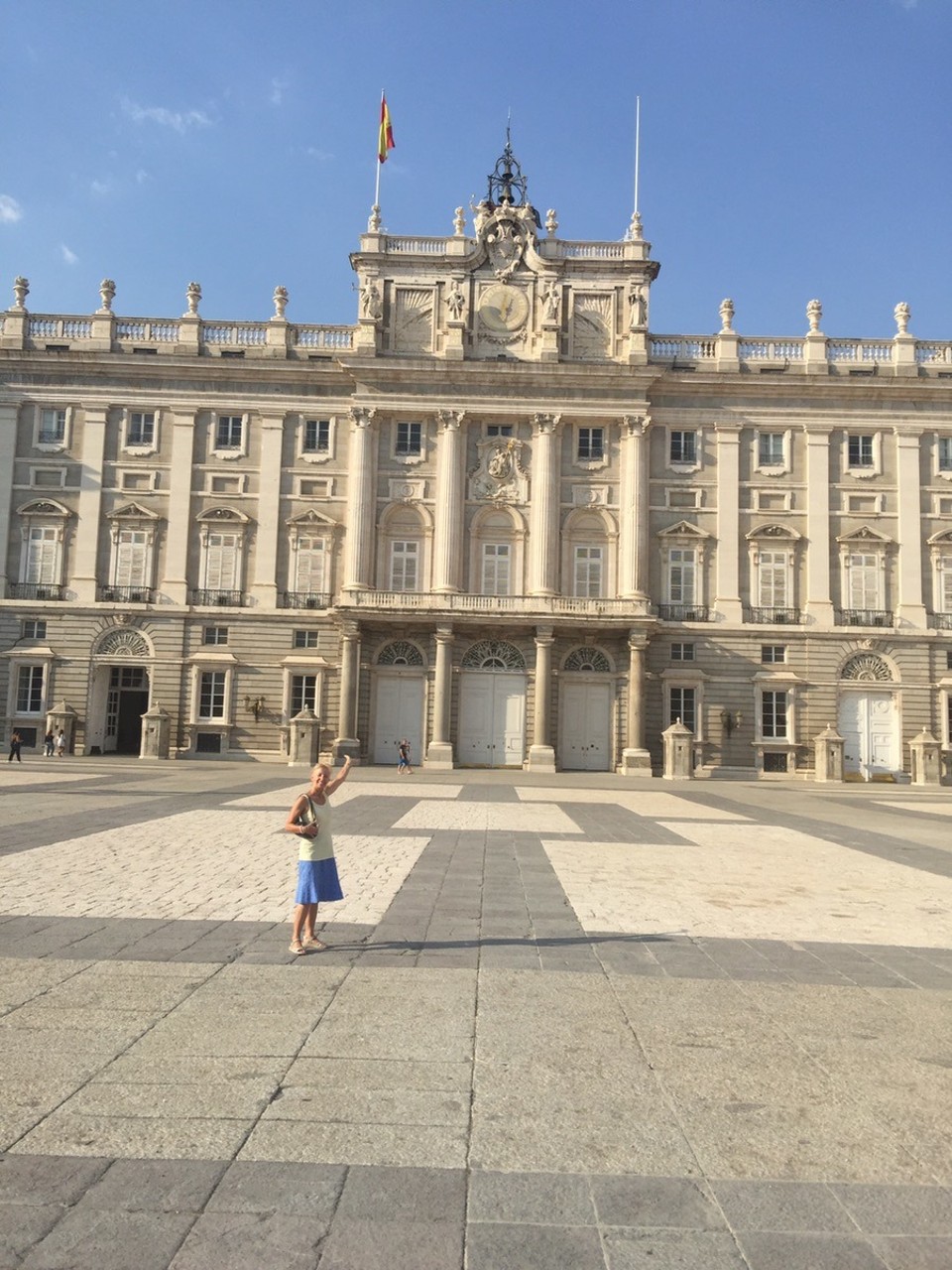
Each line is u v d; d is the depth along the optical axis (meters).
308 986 8.23
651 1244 4.41
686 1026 7.43
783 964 9.38
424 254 55.53
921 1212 4.73
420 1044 6.88
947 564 54.38
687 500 55.03
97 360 54.47
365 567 53.31
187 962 8.92
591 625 51.56
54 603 53.53
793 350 55.91
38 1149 5.16
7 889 12.24
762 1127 5.63
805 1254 4.36
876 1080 6.41
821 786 47.56
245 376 55.16
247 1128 5.46
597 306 55.66
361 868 14.99
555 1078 6.31
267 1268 4.16
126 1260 4.20
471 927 10.76
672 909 12.11
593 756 53.22
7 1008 7.48
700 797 35.75
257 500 54.78
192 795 28.33
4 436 54.66
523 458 54.72
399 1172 5.01
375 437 54.34
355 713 51.44
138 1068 6.30
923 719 53.31
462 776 45.16
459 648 53.28
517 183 58.81
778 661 53.88
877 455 55.00
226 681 53.50
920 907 12.62
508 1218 4.59
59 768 40.62
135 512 54.31
